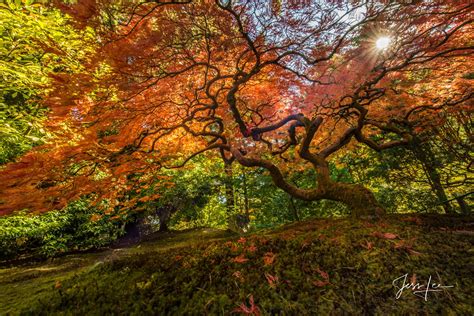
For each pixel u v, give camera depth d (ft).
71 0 4.37
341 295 3.93
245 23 5.28
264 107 11.64
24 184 7.12
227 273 5.02
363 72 7.97
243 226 20.56
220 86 10.25
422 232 5.49
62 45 9.50
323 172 8.31
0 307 5.48
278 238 6.32
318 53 6.91
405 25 5.92
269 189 22.02
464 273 4.00
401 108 11.36
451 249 4.64
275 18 5.24
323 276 4.35
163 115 9.82
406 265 4.35
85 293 5.07
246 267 5.12
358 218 6.90
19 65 11.43
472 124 10.43
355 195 7.32
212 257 5.86
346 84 8.44
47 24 10.52
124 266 6.31
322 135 13.69
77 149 7.63
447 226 5.91
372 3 5.12
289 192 8.54
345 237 5.62
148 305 4.33
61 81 6.02
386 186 17.74
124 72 5.79
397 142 9.23
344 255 4.89
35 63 12.48
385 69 7.66
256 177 22.95
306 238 6.01
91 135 7.79
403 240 5.09
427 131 12.01
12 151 17.04
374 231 5.70
